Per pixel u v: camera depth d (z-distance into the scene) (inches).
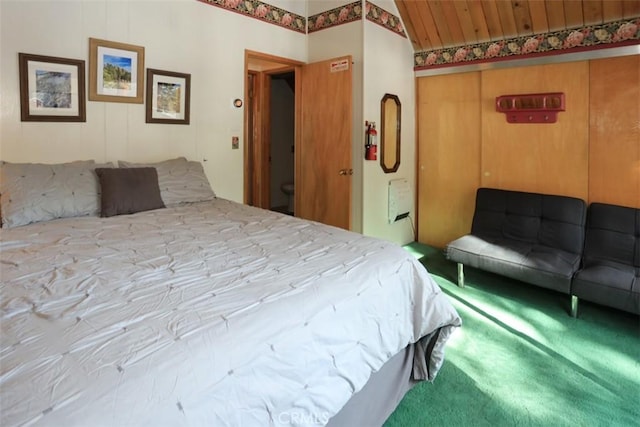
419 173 173.6
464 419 67.1
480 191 142.7
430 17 151.3
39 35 96.3
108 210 93.8
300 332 45.3
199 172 121.0
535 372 80.1
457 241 128.3
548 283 104.7
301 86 163.9
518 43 138.6
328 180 154.0
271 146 233.1
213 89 133.6
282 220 93.8
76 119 104.0
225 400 35.6
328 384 47.9
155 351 36.5
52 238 74.0
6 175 85.0
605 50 120.3
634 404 70.2
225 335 40.2
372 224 152.8
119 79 111.0
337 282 56.0
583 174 127.9
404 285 66.3
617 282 93.8
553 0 123.0
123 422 29.7
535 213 128.2
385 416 64.1
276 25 151.0
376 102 149.3
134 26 112.8
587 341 92.1
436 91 164.6
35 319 42.3
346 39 146.9
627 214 111.9
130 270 57.7
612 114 120.8
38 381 31.9
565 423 65.9
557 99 129.0
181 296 48.6
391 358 66.3
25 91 95.0
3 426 27.5
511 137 143.2
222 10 133.6
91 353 35.8
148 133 119.0
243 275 56.5
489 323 101.3
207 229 83.7
